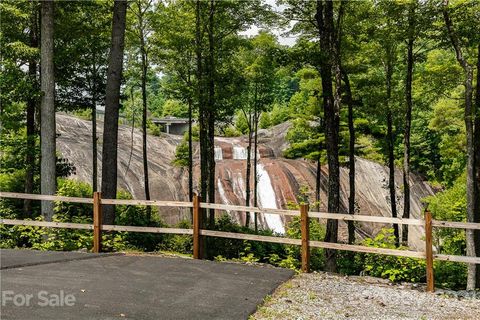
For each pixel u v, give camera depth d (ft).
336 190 52.16
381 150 102.68
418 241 107.24
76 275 25.89
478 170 58.34
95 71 72.95
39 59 58.13
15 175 69.56
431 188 138.10
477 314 23.97
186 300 22.16
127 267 28.84
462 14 57.21
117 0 44.62
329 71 54.85
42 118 46.39
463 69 60.08
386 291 27.78
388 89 77.05
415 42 74.84
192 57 82.69
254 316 20.75
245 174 122.52
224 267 30.22
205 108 75.77
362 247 30.25
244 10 73.20
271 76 94.22
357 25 68.54
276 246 63.10
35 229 39.01
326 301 24.34
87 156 109.50
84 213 63.57
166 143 136.15
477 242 57.47
